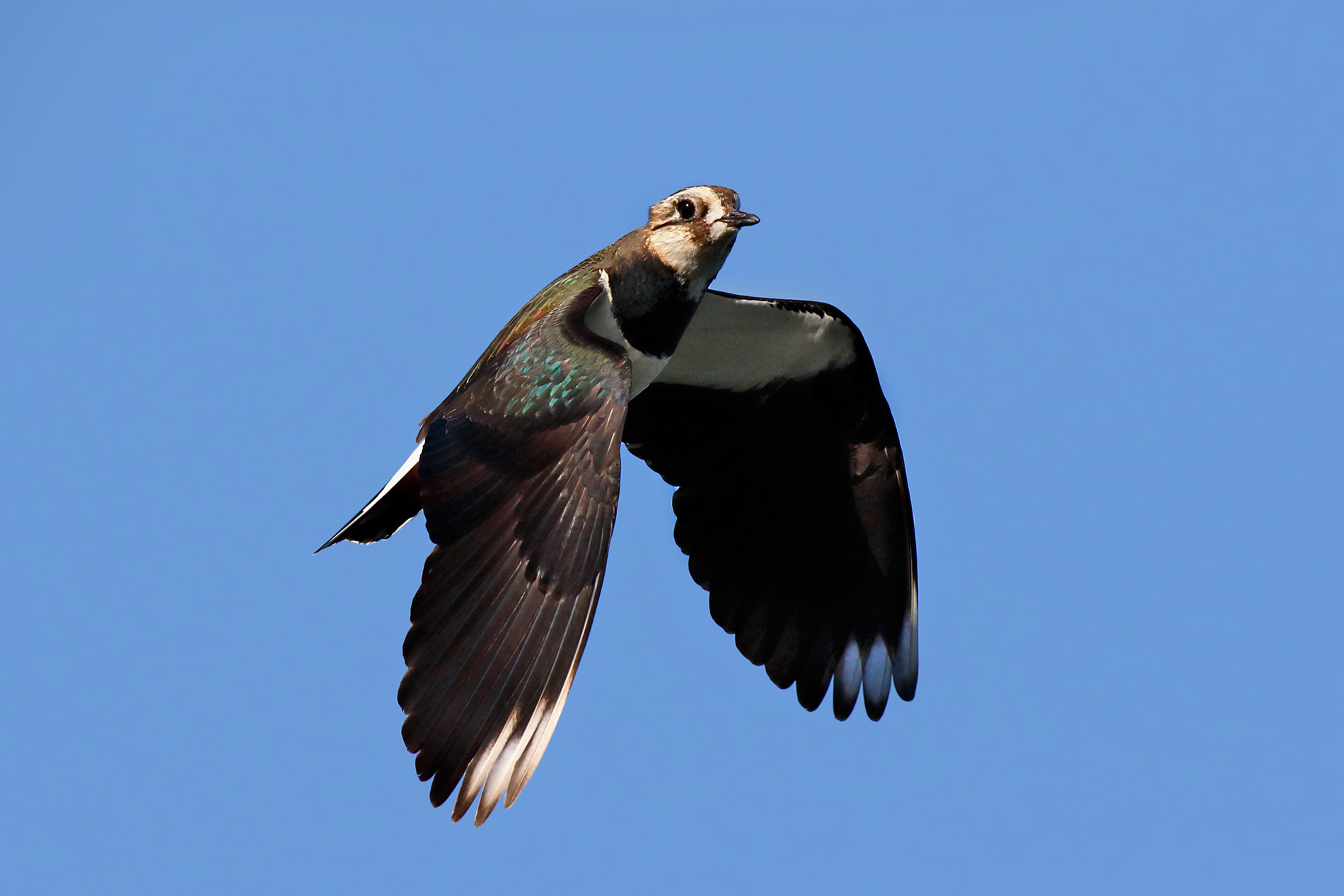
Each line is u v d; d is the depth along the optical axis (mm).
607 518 10438
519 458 10859
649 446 14711
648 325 13039
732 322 13906
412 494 12133
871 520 14453
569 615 10227
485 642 10195
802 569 14555
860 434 14406
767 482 14617
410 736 9953
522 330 12031
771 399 14516
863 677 14320
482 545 10555
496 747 9938
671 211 12797
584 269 12820
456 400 11523
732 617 14508
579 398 10914
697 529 14617
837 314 13898
